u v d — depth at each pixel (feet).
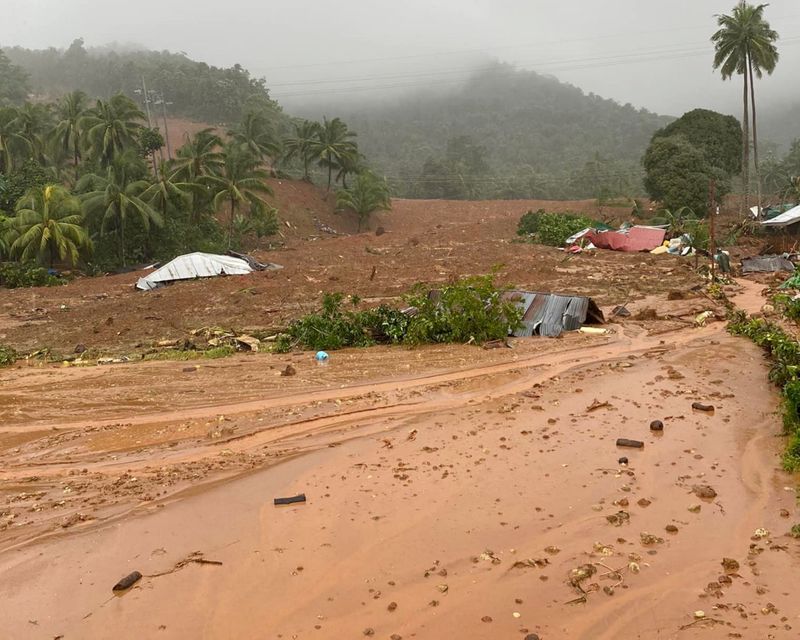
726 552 18.61
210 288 90.94
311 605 16.98
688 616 15.85
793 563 17.81
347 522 21.45
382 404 35.24
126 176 145.07
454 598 16.98
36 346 63.72
